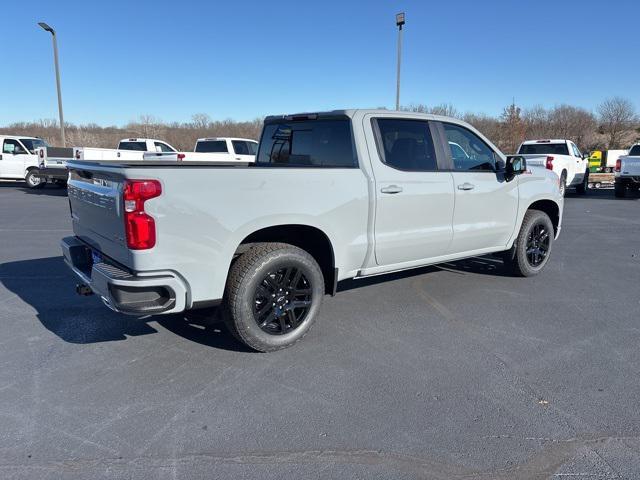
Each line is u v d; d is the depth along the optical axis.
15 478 2.57
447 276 6.38
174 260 3.46
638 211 13.55
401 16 20.56
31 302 5.27
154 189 3.32
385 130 4.69
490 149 5.62
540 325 4.72
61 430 2.99
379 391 3.48
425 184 4.85
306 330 4.19
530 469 2.67
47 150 16.02
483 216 5.50
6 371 3.73
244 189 3.70
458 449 2.84
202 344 4.23
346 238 4.36
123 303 3.39
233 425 3.06
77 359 3.94
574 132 43.94
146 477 2.60
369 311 5.07
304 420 3.12
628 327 4.68
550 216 6.71
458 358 4.00
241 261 3.85
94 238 4.03
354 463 2.72
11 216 11.59
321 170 4.12
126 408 3.24
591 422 3.10
